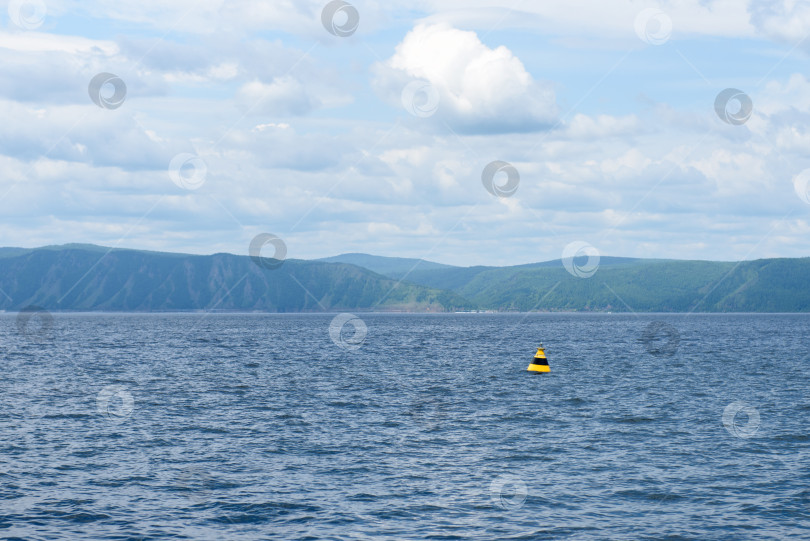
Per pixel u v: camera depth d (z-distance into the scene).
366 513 18.42
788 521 17.91
